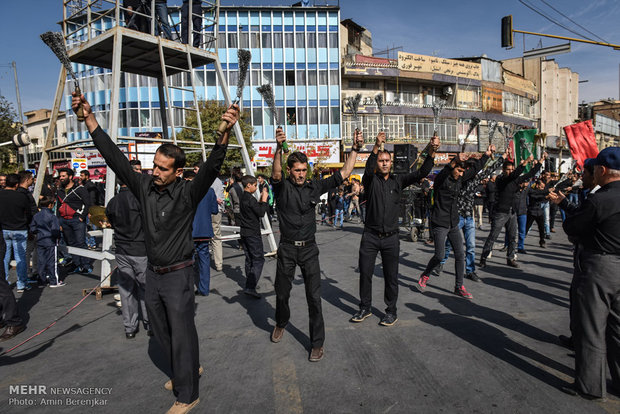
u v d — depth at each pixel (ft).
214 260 24.88
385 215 13.55
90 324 14.92
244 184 17.65
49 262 20.70
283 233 11.60
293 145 93.50
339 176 12.41
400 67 100.37
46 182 31.78
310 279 11.30
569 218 9.24
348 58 98.02
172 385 9.85
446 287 18.80
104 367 11.19
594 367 8.72
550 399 8.95
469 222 19.79
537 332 12.99
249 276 17.65
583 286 8.90
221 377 10.29
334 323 14.11
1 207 19.29
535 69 134.92
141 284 13.17
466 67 108.88
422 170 13.67
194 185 8.60
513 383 9.69
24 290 20.11
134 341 13.17
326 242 34.22
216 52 25.43
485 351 11.54
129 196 12.71
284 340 12.72
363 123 99.25
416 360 11.02
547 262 24.25
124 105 93.04
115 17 19.49
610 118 177.78
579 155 25.07
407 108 101.65
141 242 12.82
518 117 122.42
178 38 25.77
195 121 73.46
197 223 17.60
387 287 13.88
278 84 94.94
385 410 8.60
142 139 20.31
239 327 14.01
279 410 8.68
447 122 106.32
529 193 29.19
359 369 10.55
